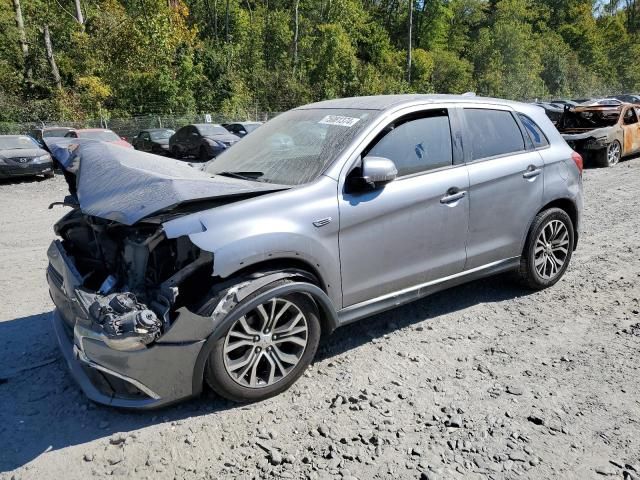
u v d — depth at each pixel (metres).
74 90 32.09
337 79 44.94
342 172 3.26
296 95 41.19
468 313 4.25
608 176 11.72
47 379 3.33
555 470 2.44
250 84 40.44
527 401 2.99
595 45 80.44
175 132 22.34
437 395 3.07
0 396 3.13
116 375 2.61
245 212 2.87
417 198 3.52
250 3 52.94
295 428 2.78
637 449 2.58
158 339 2.61
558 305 4.38
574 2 87.62
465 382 3.21
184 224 2.69
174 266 2.90
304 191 3.09
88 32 34.19
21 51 33.81
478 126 4.08
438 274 3.77
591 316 4.16
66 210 9.99
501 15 75.19
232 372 2.86
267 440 2.68
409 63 54.34
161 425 2.81
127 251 2.98
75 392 3.16
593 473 2.42
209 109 35.34
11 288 5.10
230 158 3.99
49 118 29.78
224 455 2.58
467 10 79.81
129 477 2.44
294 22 47.28
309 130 3.73
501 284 4.87
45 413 2.95
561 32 82.69
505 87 61.69
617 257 5.70
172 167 3.37
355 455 2.56
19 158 14.48
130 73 31.64
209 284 2.88
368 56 57.28
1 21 33.41
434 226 3.64
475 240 3.96
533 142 4.46
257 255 2.80
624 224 7.25
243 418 2.87
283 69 43.53
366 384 3.20
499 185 4.03
